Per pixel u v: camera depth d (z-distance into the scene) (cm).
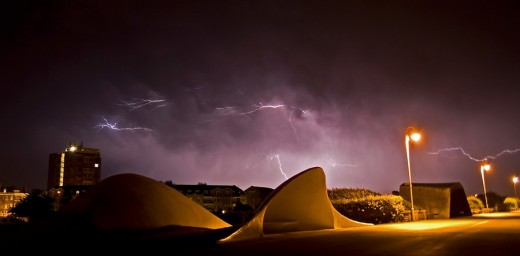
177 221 1758
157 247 1248
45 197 5934
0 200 10344
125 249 1238
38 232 1513
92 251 1236
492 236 1337
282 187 1496
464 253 980
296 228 1700
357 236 1398
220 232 1502
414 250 1051
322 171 1559
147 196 1759
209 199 8650
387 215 2205
